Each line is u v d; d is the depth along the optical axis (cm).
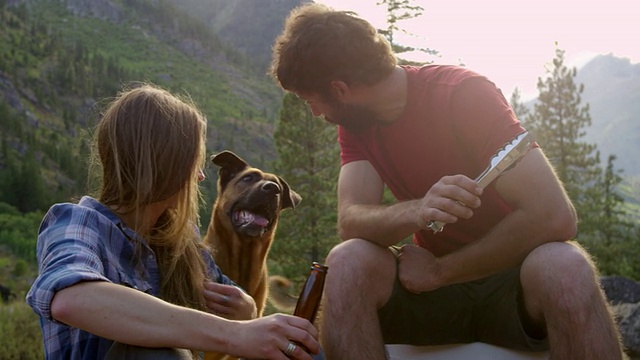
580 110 4078
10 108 16675
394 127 302
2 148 13638
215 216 619
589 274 255
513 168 262
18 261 7325
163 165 228
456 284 292
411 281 284
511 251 267
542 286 258
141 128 228
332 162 2830
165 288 245
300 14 304
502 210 301
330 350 272
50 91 18388
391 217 273
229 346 202
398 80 297
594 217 3778
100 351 215
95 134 243
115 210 237
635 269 3572
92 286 193
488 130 280
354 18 295
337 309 273
